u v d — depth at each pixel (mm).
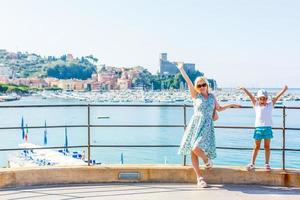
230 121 110875
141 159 66688
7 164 61250
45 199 7688
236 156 62375
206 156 8773
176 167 9078
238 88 9031
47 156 60469
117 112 157250
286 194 8141
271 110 8891
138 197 7855
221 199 7719
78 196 7922
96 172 9039
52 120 121938
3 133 98375
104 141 83625
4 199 7688
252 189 8539
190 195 8008
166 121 122938
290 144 70250
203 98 8742
